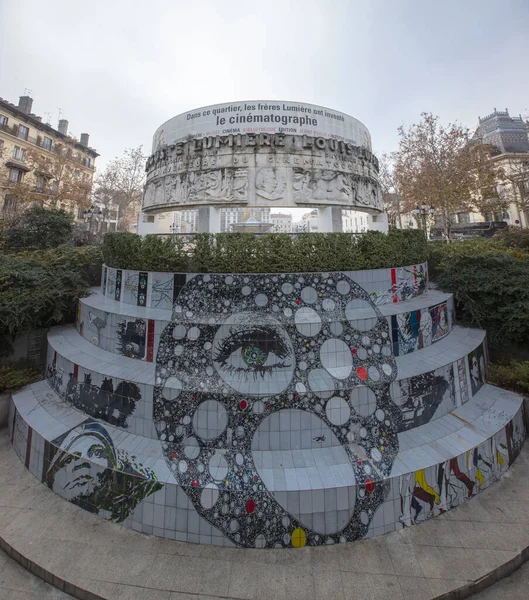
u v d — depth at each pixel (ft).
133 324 31.68
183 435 25.20
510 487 25.99
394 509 22.35
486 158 100.42
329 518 21.43
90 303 39.70
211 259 34.09
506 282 40.04
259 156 50.14
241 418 24.70
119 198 136.46
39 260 50.70
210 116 52.08
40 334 44.42
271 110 51.06
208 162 51.03
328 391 25.27
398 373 27.91
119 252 42.34
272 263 34.01
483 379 36.09
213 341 28.04
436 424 27.99
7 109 128.88
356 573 19.58
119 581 19.19
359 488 21.89
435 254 55.77
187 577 19.44
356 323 29.68
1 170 124.16
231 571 19.80
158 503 22.25
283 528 21.18
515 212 152.05
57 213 92.48
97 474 24.09
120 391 27.61
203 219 51.39
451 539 21.62
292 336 27.86
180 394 25.66
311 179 51.06
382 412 26.17
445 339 37.68
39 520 23.44
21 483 27.27
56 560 20.45
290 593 18.51
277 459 23.79
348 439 25.09
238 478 22.39
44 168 113.80
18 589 19.54
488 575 19.26
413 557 20.45
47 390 35.50
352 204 54.60
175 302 33.19
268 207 52.08
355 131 57.62
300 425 24.73
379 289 35.83
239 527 21.33
